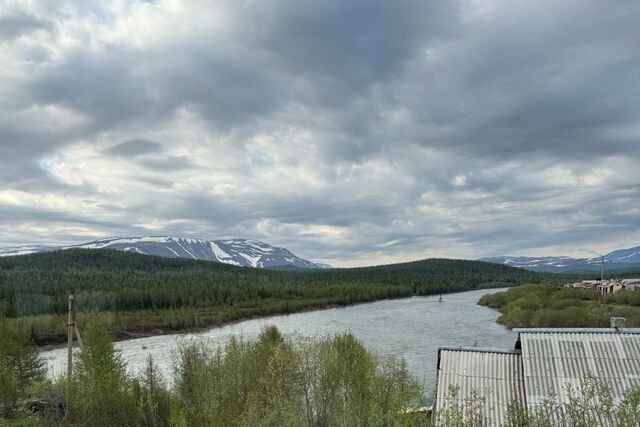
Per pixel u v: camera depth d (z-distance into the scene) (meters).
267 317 129.75
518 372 21.27
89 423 26.05
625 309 84.19
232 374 32.09
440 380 21.45
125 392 27.86
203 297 144.62
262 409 23.73
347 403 25.45
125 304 128.12
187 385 30.22
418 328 87.31
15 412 29.97
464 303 147.38
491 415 19.53
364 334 80.44
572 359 20.73
